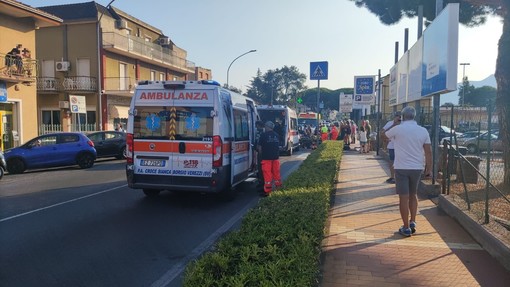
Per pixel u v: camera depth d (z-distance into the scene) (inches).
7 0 716.0
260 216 185.3
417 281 171.2
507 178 358.9
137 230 268.1
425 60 411.8
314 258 144.9
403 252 207.6
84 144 654.5
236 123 378.6
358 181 451.2
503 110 364.8
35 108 857.5
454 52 321.1
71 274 191.2
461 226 255.4
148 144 342.3
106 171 606.5
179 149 335.9
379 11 634.2
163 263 207.0
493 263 192.4
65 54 1266.0
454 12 319.0
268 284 106.7
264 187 391.9
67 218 298.2
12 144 808.9
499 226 219.6
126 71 1411.2
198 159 332.8
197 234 260.2
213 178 330.3
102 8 1323.8
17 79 776.9
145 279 186.4
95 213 315.6
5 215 306.2
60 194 398.0
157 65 1632.6
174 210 329.7
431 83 381.4
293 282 111.7
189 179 335.0
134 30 1551.4
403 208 237.8
